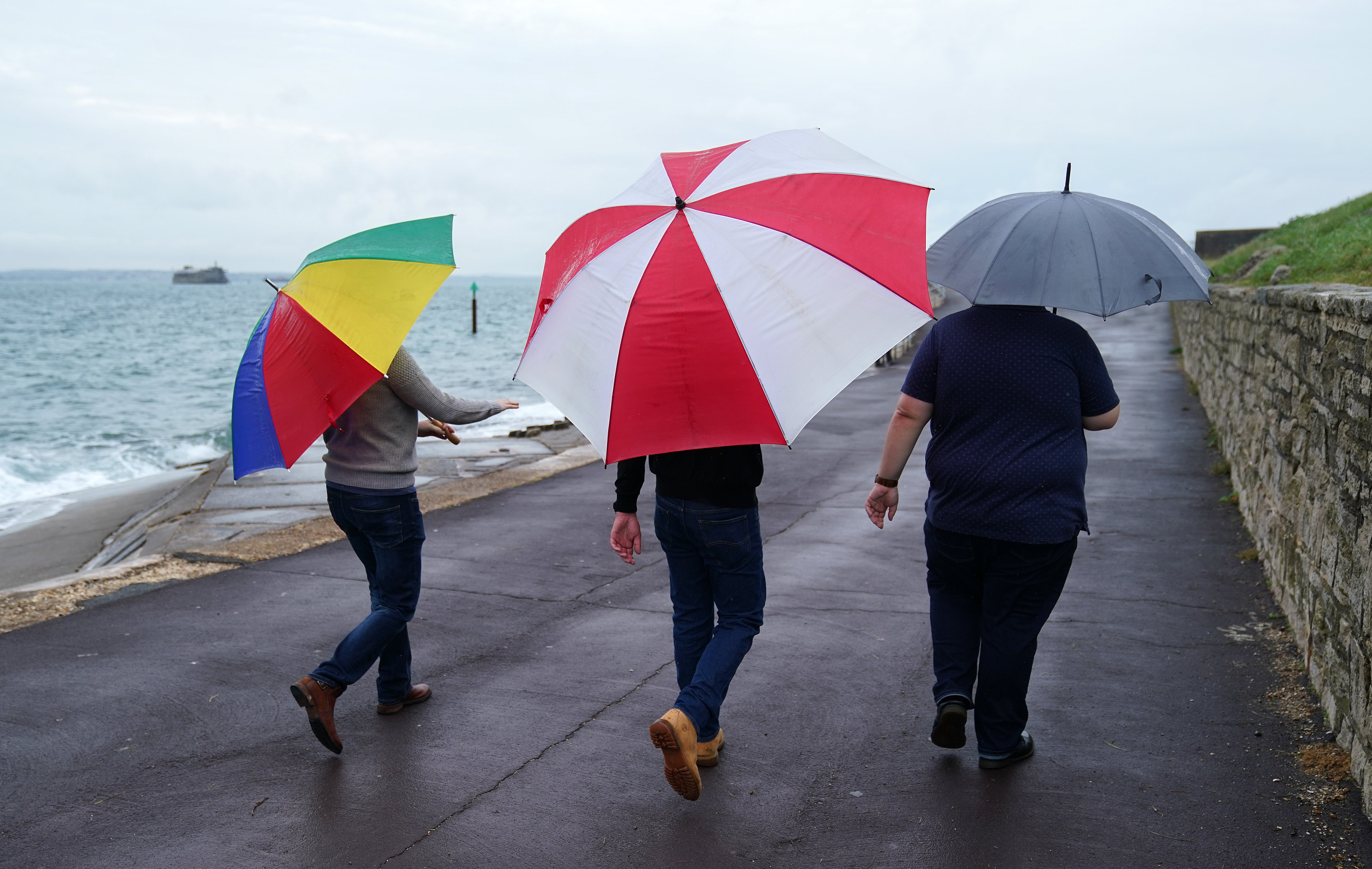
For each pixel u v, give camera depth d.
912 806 3.16
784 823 3.08
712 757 3.47
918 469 9.88
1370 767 3.01
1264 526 5.75
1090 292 2.94
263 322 3.43
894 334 2.64
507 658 4.65
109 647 4.83
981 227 3.19
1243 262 15.68
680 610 3.41
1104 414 3.17
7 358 43.75
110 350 49.84
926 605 5.36
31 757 3.63
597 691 4.21
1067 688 4.10
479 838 3.02
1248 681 4.08
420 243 3.47
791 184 2.80
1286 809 3.05
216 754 3.64
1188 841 2.90
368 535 3.74
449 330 73.25
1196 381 14.36
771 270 2.63
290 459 3.28
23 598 5.66
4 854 2.96
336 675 3.52
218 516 8.38
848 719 3.87
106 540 9.73
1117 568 5.86
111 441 20.05
